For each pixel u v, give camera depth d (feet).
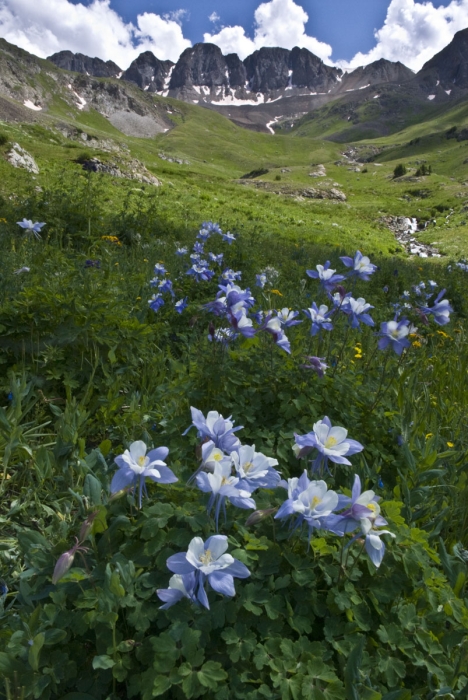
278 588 6.06
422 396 14.24
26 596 6.08
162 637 5.18
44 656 5.35
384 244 119.14
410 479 9.09
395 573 6.56
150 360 13.50
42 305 12.78
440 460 10.08
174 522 6.77
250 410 9.90
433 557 6.81
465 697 5.38
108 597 5.56
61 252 22.62
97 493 7.04
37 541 6.62
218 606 5.59
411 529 6.79
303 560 6.21
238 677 5.33
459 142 519.60
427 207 211.61
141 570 5.84
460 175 367.04
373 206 212.43
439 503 9.43
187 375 10.80
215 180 209.67
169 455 8.61
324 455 6.28
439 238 142.31
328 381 10.32
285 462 9.06
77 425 10.05
